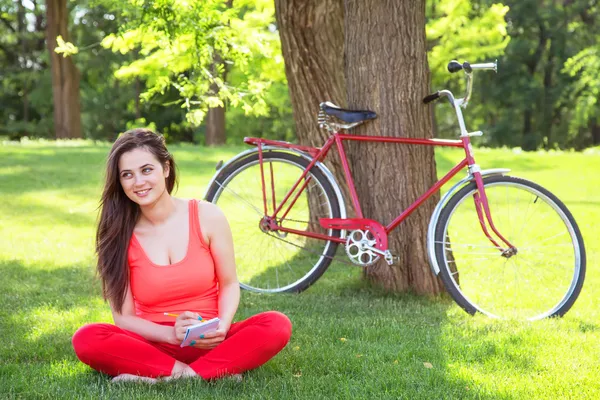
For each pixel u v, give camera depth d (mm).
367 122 4465
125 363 2869
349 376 3020
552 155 15336
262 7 9883
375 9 4414
